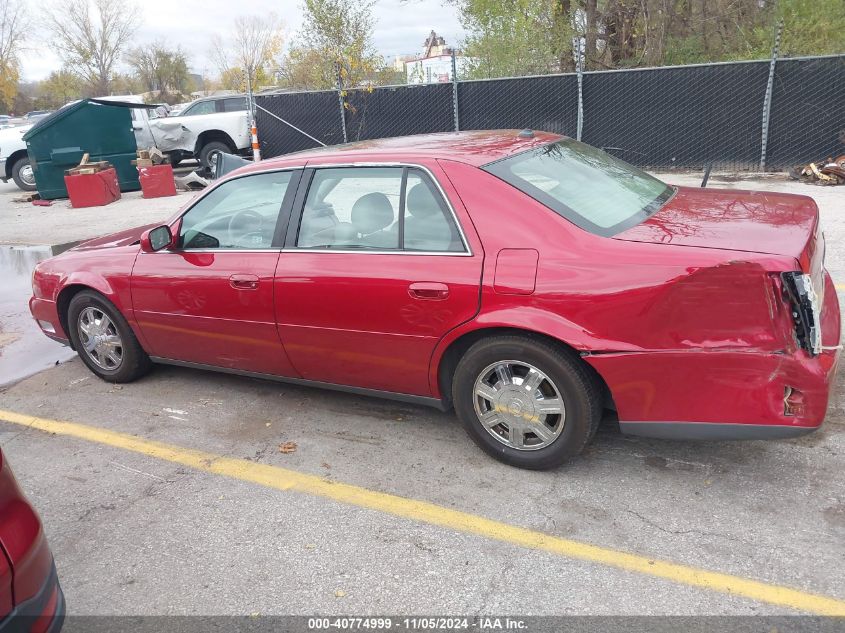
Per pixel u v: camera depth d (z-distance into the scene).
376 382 3.87
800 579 2.65
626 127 12.62
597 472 3.48
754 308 2.80
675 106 12.23
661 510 3.14
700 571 2.73
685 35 17.00
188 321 4.43
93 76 56.94
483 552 2.96
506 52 15.67
